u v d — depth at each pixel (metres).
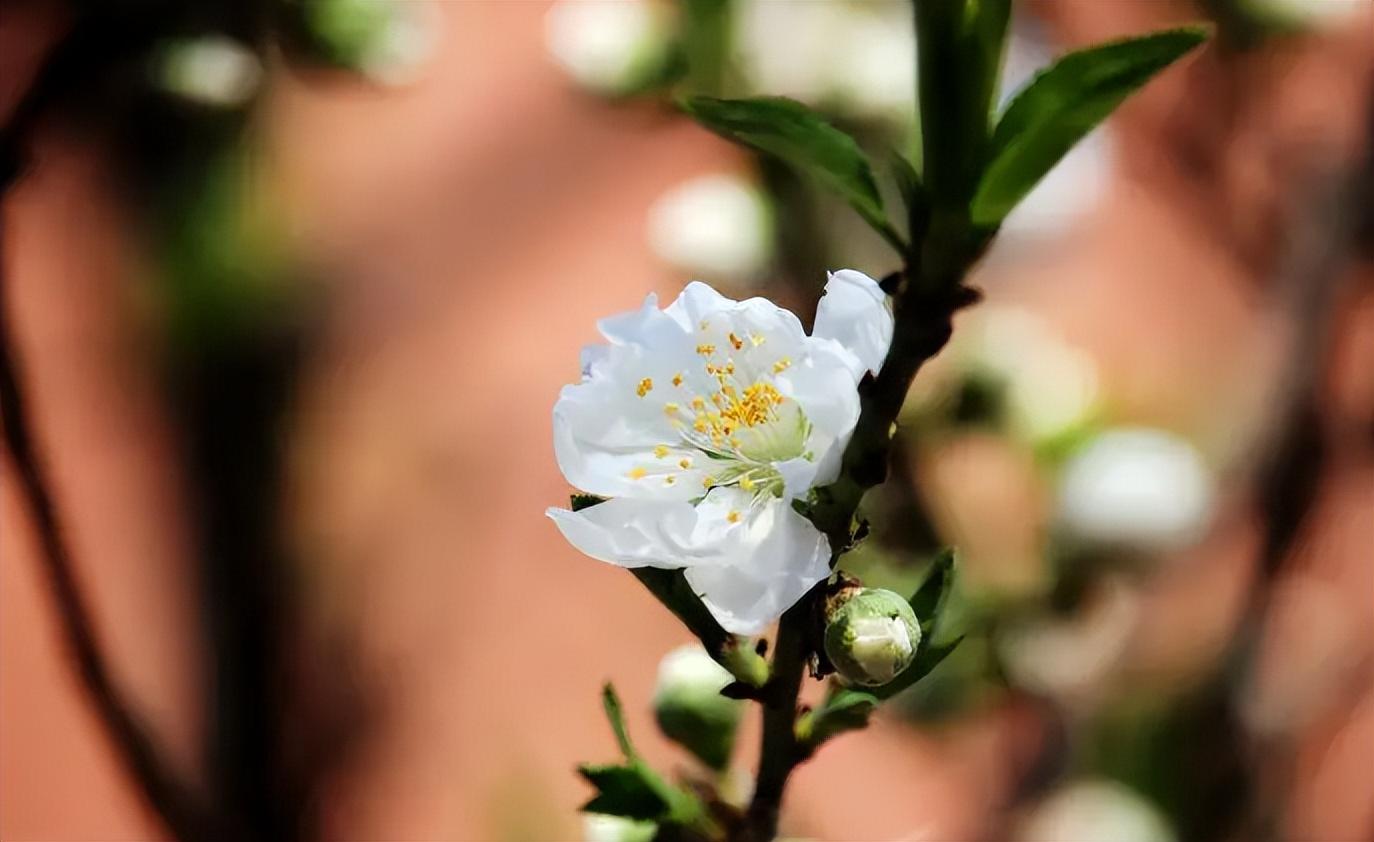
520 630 0.99
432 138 1.04
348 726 0.79
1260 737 0.62
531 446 1.03
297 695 0.70
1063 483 0.59
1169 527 0.58
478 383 1.03
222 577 0.66
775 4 0.60
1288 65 0.65
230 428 0.64
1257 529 0.63
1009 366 0.60
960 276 0.44
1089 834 0.60
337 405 0.79
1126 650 0.61
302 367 0.69
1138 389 0.78
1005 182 0.44
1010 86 0.63
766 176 0.60
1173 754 0.62
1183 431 0.70
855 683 0.43
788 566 0.43
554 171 1.09
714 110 0.44
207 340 0.61
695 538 0.43
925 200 0.44
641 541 0.43
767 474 0.44
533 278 1.07
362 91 0.63
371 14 0.58
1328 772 0.73
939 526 0.58
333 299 0.79
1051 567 0.59
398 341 0.99
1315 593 0.67
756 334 0.44
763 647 0.44
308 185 0.69
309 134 0.71
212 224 0.59
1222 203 0.67
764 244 0.60
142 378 0.66
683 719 0.48
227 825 0.54
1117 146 0.70
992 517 0.61
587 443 0.44
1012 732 0.64
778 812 0.44
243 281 0.61
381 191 1.00
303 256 0.67
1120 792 0.62
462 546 0.98
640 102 0.64
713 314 0.44
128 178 0.58
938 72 0.44
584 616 1.01
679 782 0.46
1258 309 0.71
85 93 0.55
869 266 0.60
